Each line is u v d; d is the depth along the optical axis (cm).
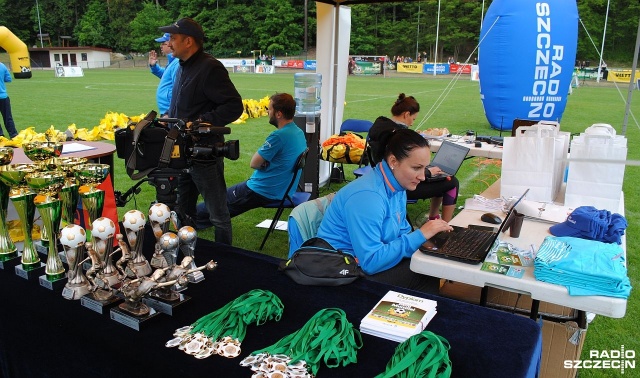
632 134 1068
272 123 400
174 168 239
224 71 330
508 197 286
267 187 389
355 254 210
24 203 169
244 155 801
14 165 182
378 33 4759
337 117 599
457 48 4503
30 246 177
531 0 1035
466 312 154
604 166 264
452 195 418
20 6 5178
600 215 222
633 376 252
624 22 3859
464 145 473
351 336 131
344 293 166
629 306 327
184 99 331
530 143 277
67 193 181
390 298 158
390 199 217
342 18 561
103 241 157
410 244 208
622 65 3944
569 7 1048
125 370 128
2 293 163
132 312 143
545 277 176
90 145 384
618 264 174
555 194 297
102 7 5216
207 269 167
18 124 1109
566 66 1063
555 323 199
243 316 140
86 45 5241
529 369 127
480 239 214
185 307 153
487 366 126
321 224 224
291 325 144
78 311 150
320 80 525
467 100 1805
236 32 4862
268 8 4716
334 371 122
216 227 345
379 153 220
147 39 5009
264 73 3584
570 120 1313
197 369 121
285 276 178
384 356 129
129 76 3170
